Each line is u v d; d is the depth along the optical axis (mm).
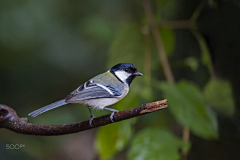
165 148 5527
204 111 5863
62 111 11680
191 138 7785
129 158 5484
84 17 12562
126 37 7801
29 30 12219
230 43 6801
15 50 12156
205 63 6836
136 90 6652
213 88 6836
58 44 12500
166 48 8281
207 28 7312
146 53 7750
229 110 6824
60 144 12242
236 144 6902
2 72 12188
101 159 6652
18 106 12031
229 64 6828
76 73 12570
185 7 8688
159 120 9656
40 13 12328
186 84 6184
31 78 12406
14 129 4969
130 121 6266
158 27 8008
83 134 13312
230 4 6684
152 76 9789
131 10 12320
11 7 12078
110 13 12484
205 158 7422
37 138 11812
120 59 7910
